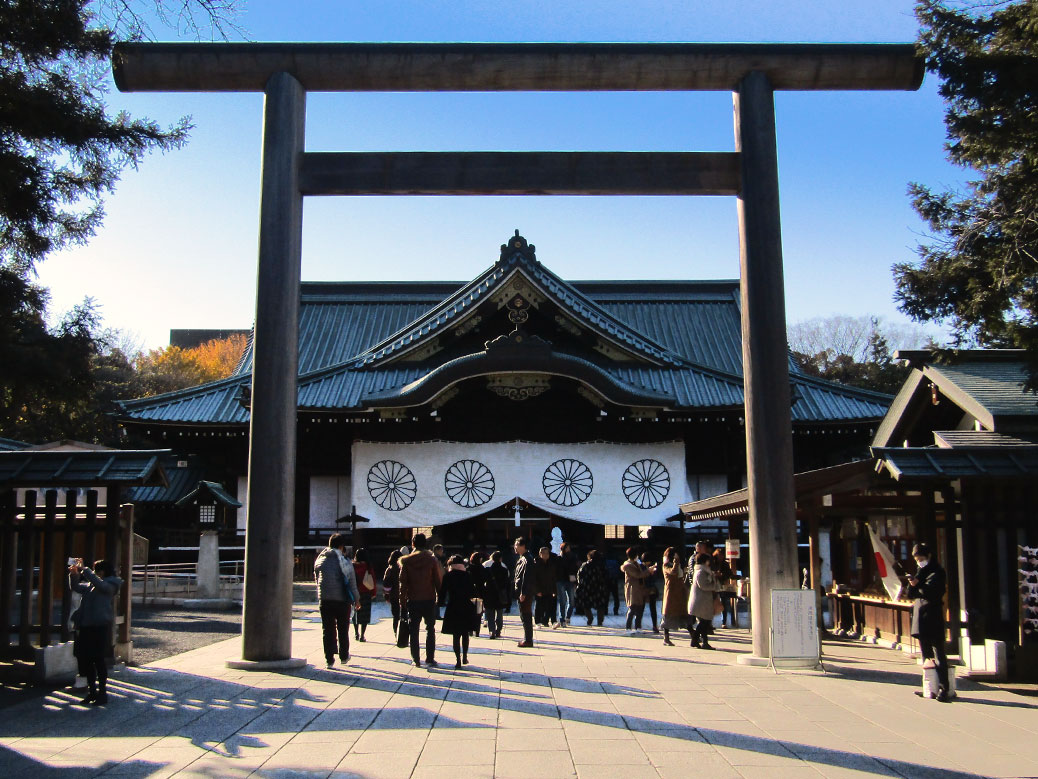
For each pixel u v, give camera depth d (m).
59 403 11.60
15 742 8.34
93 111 11.17
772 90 14.19
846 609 17.50
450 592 13.04
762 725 9.03
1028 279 12.34
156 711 9.73
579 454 29.30
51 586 11.97
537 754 7.87
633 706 9.99
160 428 30.39
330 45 13.88
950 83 12.38
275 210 13.66
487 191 14.12
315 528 30.50
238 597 25.06
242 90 14.16
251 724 9.07
